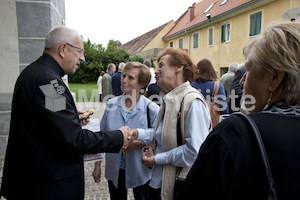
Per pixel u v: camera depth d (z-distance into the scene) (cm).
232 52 1569
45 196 125
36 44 347
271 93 74
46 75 125
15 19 337
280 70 69
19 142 127
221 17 1638
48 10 346
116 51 3238
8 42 339
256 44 76
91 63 3006
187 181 76
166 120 143
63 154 129
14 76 347
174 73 146
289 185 60
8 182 135
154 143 164
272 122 67
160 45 3053
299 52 67
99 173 213
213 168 68
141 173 183
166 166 145
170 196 142
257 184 63
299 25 72
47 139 124
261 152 63
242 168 64
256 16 1327
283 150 63
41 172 125
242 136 66
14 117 129
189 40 2233
